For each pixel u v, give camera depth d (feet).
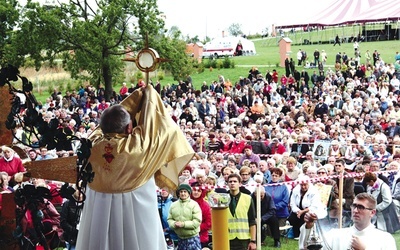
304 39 326.24
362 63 258.57
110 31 171.42
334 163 65.21
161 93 163.73
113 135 15.19
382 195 52.01
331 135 89.81
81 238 15.51
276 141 83.76
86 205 15.49
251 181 50.16
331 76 192.54
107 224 15.14
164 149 15.20
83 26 168.96
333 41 315.58
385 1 319.27
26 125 15.33
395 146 79.66
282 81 189.98
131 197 15.15
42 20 167.73
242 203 43.29
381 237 21.06
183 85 172.45
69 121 94.73
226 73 250.57
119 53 172.45
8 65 15.37
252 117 132.26
